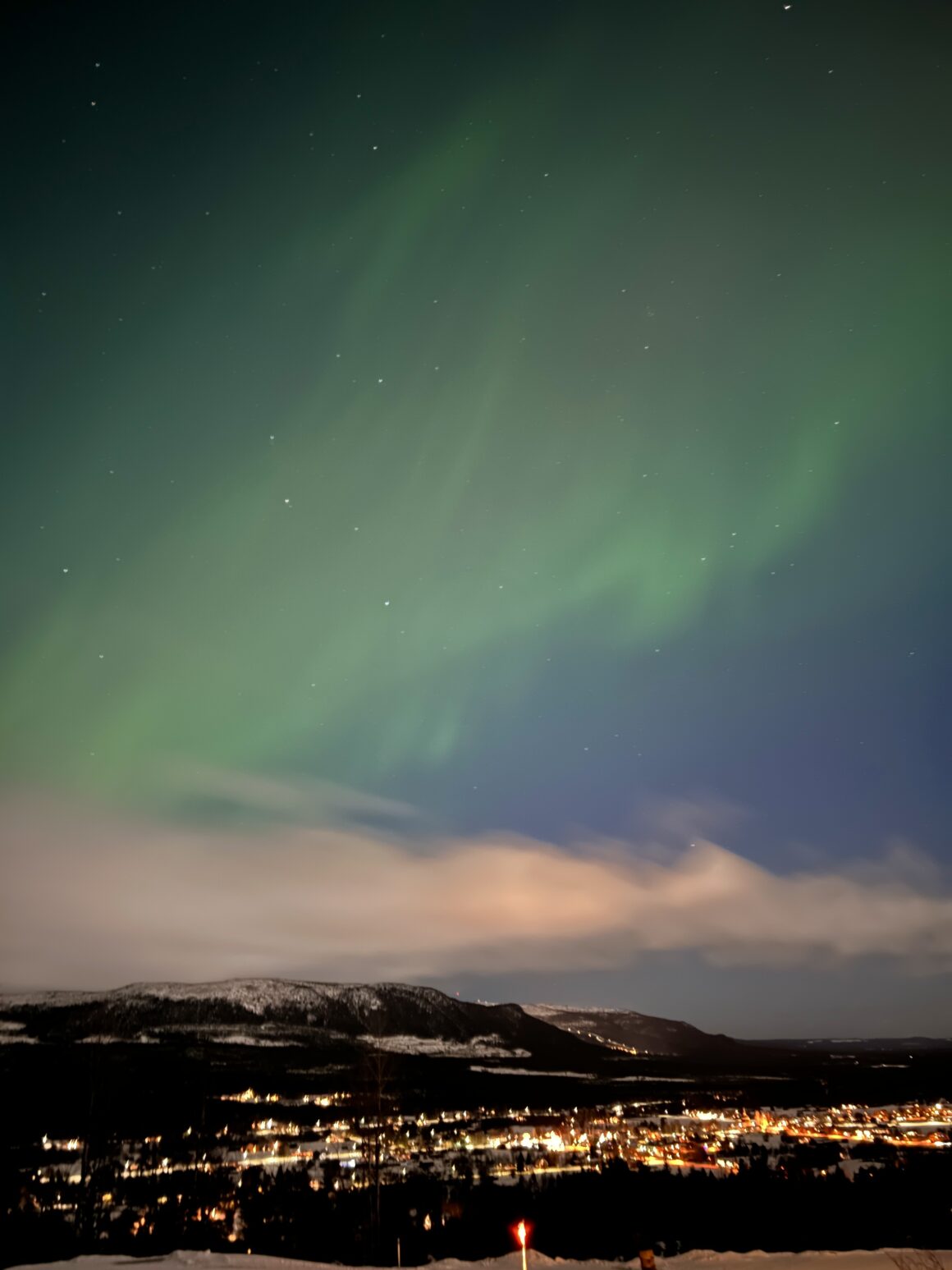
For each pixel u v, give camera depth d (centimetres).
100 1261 2239
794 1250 2441
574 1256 2538
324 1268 2217
